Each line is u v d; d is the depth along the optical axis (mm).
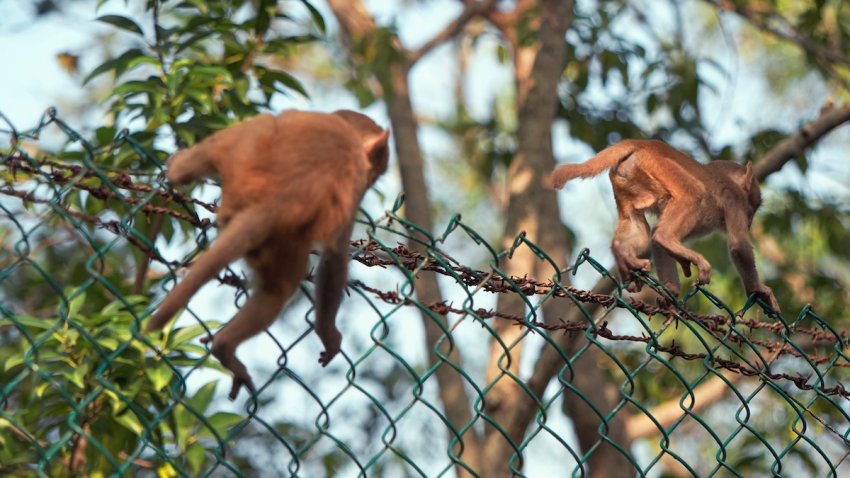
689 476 26531
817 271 25578
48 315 18625
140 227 14461
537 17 22781
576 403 21219
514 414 19719
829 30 25953
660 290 11281
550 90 23688
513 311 21219
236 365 8586
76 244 20281
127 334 11828
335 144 9109
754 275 14930
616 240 15016
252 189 8602
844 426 21766
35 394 12445
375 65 22141
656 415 23266
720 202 15242
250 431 20703
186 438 11875
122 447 12211
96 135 14016
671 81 24516
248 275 9133
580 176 14758
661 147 15305
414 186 23469
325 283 9508
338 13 24766
